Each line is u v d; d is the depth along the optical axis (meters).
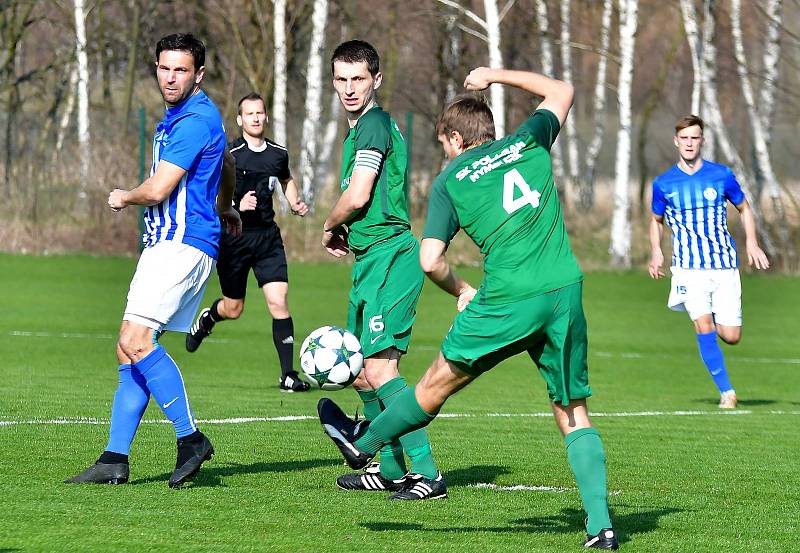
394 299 19.73
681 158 35.22
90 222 81.38
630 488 20.91
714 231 34.41
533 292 15.58
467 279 71.19
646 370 43.50
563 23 101.56
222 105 101.44
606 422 29.98
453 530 16.66
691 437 27.53
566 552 15.27
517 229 15.66
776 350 51.09
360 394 20.52
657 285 74.94
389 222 19.83
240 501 18.28
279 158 34.97
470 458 23.55
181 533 15.79
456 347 16.00
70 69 105.00
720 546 16.09
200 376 37.53
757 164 87.00
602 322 59.06
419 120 106.38
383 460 19.72
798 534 17.03
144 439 24.42
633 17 86.81
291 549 15.08
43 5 109.81
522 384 38.66
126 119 83.44
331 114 105.25
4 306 57.03
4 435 23.94
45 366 37.72
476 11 107.00
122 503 17.77
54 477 19.75
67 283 66.94
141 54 107.44
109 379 34.84
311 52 89.75
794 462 24.05
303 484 20.12
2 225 80.88
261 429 26.42
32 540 15.10
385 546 15.41
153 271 19.27
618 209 84.00
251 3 100.19
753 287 74.56
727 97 100.75
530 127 16.12
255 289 67.38
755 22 94.19
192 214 19.53
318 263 79.50
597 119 111.50
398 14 105.25
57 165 81.38
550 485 20.73
